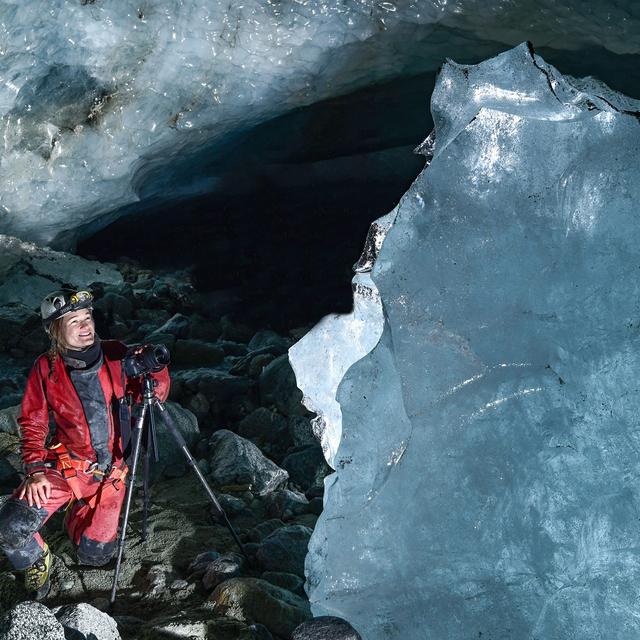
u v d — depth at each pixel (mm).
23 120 6637
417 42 6883
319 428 3822
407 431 3521
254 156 9039
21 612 3170
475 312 3449
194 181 9234
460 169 3389
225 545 4285
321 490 4883
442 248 3445
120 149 6930
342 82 7223
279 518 4594
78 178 6980
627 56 6602
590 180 3270
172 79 6727
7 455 5109
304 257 8867
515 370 3422
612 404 3262
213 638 3512
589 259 3293
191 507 4605
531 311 3385
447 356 3484
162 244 9305
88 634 3293
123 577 4000
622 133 3197
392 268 3490
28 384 3846
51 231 7625
